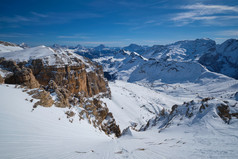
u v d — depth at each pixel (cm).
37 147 1767
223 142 2225
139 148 2042
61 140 2306
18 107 2661
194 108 4562
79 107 5125
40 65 6294
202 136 2911
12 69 4781
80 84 7850
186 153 1717
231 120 3566
